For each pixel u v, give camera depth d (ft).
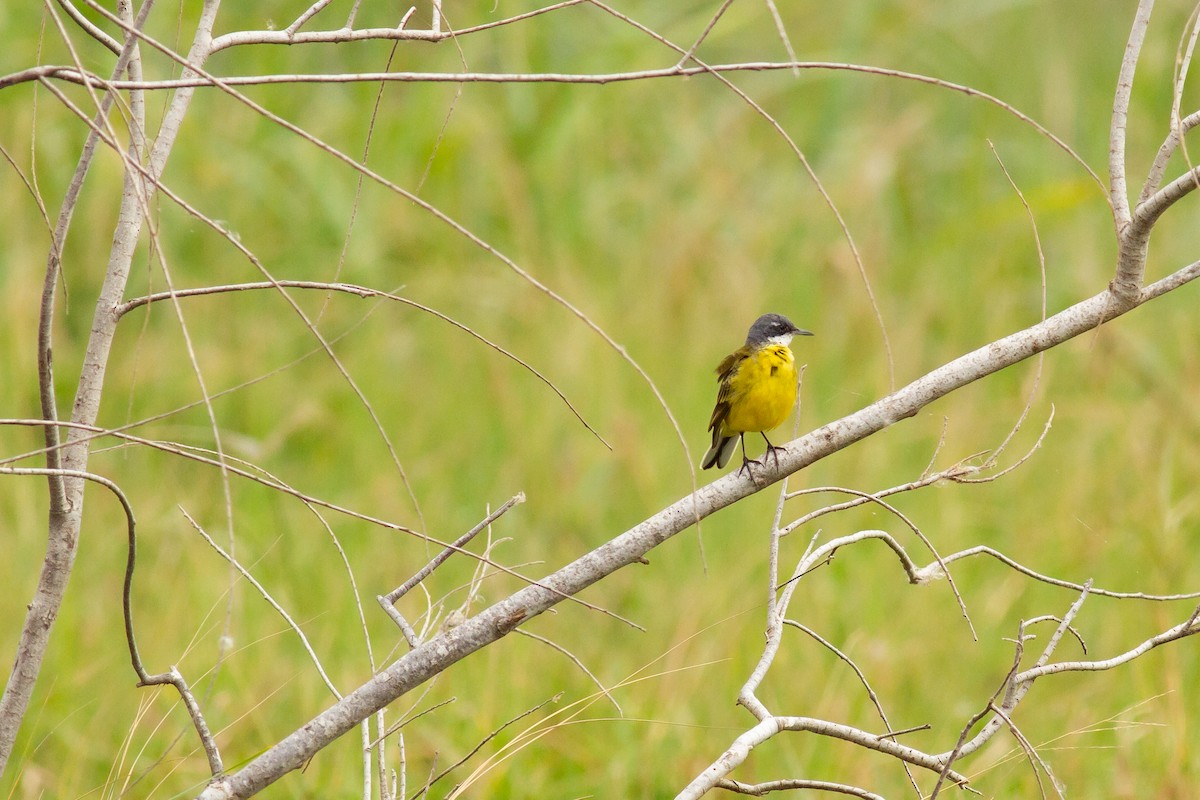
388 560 38.34
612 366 48.52
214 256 51.96
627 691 32.30
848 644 33.35
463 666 32.48
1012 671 17.95
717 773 16.33
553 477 44.37
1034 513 40.81
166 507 40.73
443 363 50.83
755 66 13.99
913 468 43.19
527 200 55.72
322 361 50.11
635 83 59.26
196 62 16.96
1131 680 32.76
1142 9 17.58
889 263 56.54
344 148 54.70
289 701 31.96
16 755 28.66
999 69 64.75
